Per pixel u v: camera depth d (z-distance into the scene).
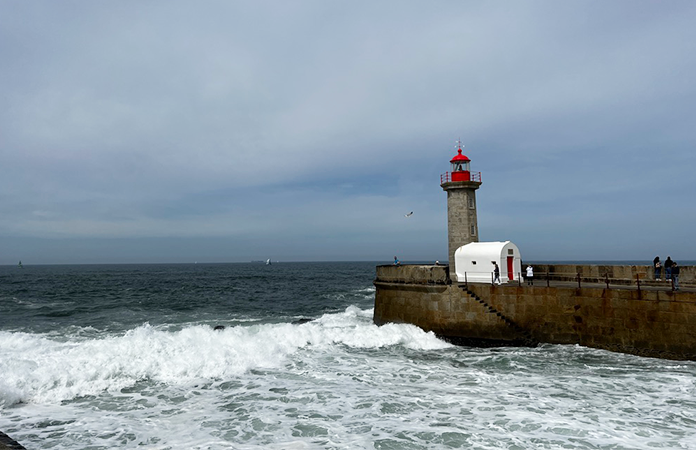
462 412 10.61
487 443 8.84
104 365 13.20
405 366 15.10
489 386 12.73
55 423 10.02
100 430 9.63
